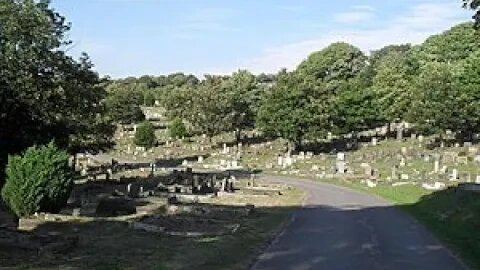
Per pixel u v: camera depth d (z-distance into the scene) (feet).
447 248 66.18
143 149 309.01
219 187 152.66
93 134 172.24
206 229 79.51
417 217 99.14
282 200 132.05
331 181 189.06
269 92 273.33
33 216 75.56
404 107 264.52
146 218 85.35
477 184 124.77
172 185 144.77
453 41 296.71
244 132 340.59
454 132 244.22
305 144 278.46
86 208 96.89
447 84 223.30
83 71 143.23
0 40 122.93
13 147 108.06
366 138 286.66
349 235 76.18
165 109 408.05
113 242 64.69
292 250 63.41
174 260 55.98
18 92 111.24
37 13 127.75
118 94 358.23
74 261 53.47
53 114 121.49
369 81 329.72
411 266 55.26
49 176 76.54
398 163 204.64
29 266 50.21
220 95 294.87
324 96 256.52
